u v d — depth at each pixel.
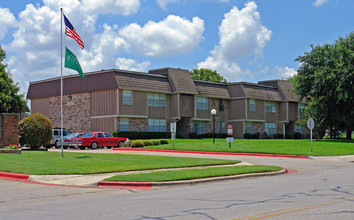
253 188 12.00
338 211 8.26
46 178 13.55
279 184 12.94
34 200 10.05
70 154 23.64
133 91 41.44
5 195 10.77
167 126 45.19
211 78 73.62
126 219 7.64
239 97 51.09
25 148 30.03
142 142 34.06
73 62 22.08
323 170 18.06
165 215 7.98
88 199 10.21
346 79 38.03
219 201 9.64
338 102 40.00
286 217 7.70
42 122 28.34
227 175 14.93
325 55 42.09
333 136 55.53
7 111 38.81
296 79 44.91
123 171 15.62
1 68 38.94
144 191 11.71
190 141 39.25
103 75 40.91
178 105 44.78
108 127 40.50
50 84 46.53
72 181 13.21
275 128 55.84
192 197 10.35
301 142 37.28
